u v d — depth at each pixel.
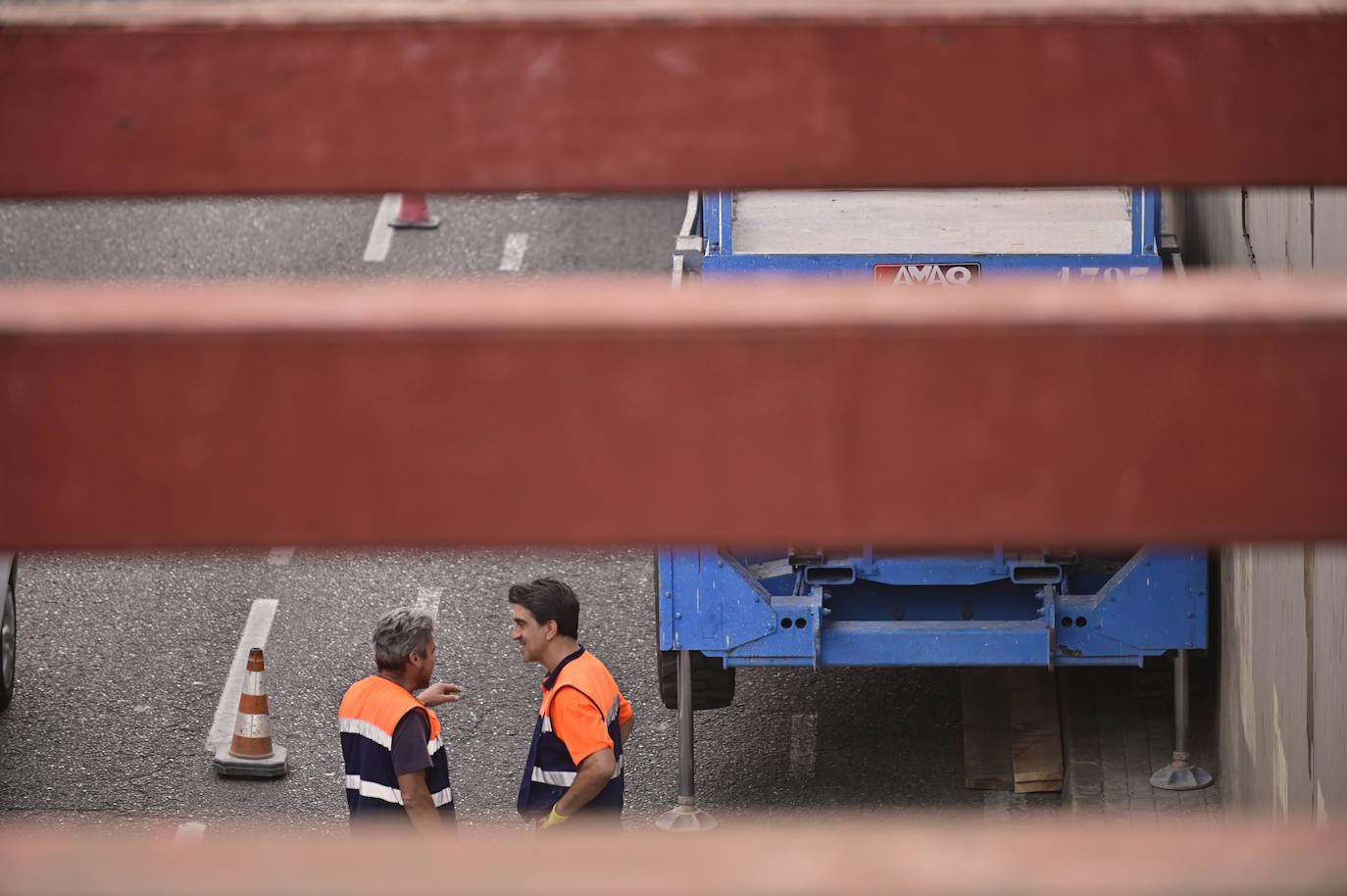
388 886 5.05
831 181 9.05
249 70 9.02
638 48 8.96
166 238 54.62
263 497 6.79
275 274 52.56
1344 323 6.65
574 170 9.05
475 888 5.05
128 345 6.69
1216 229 32.81
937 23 8.97
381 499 6.80
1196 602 29.27
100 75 8.99
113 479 6.76
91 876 5.12
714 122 9.02
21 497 6.74
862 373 6.72
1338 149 9.12
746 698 36.03
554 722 24.23
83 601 39.72
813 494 6.79
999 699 34.97
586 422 6.78
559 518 6.82
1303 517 6.76
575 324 6.73
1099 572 30.19
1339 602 19.89
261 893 5.09
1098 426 6.73
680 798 30.78
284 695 36.16
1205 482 6.78
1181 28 9.03
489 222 55.41
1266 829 5.10
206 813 32.03
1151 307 6.69
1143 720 33.38
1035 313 6.69
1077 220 30.67
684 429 6.77
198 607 39.56
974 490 6.78
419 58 9.00
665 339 6.73
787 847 5.15
